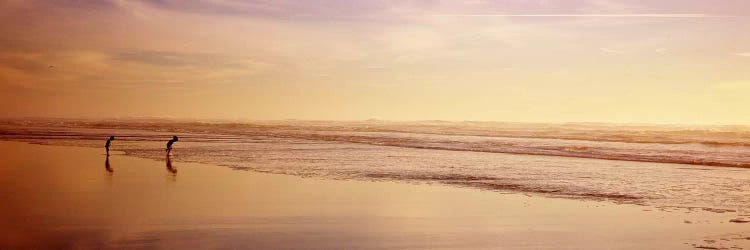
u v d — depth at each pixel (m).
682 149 27.45
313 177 16.23
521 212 10.55
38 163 20.02
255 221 9.33
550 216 10.16
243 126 69.00
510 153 26.33
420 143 34.44
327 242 7.89
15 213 9.84
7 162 20.28
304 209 10.59
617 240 8.27
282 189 13.42
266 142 36.28
